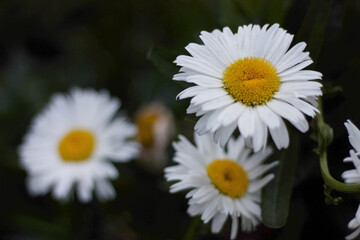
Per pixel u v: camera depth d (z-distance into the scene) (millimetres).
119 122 577
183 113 587
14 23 671
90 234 591
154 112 580
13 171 614
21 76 671
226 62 389
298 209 454
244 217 423
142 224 558
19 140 657
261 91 378
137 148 563
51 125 590
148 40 659
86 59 670
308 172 455
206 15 563
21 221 592
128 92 653
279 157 428
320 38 410
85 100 592
